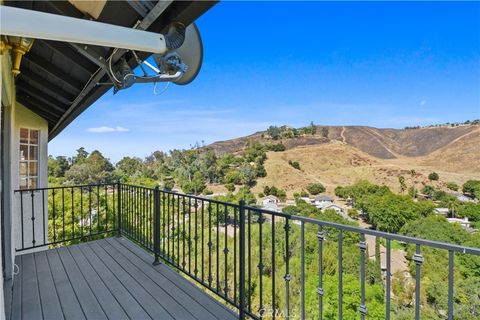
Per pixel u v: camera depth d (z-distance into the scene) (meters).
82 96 3.05
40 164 5.09
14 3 1.85
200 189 41.62
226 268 2.24
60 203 9.20
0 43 1.41
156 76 2.06
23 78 3.58
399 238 1.19
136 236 3.76
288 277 1.81
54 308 2.18
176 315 2.07
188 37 2.03
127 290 2.47
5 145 2.83
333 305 7.37
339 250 1.46
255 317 1.93
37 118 5.01
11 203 2.80
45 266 3.01
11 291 2.42
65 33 1.13
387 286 1.26
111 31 1.25
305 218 1.65
